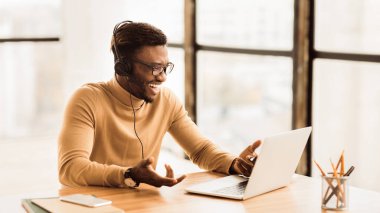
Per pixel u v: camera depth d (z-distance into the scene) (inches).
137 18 201.6
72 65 207.2
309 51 134.0
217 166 87.9
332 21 130.2
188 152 94.0
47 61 262.7
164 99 93.7
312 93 135.4
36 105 257.9
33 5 253.4
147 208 68.6
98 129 87.2
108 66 205.2
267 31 153.0
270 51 145.7
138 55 83.8
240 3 163.2
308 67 134.6
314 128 136.6
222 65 180.5
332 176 69.3
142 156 91.1
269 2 151.4
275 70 158.9
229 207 69.5
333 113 133.5
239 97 183.3
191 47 176.2
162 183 74.1
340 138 133.4
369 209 69.2
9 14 252.7
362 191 77.3
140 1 200.1
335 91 132.3
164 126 94.1
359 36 126.5
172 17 189.2
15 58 252.1
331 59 128.8
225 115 185.6
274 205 70.7
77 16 204.5
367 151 129.6
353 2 126.4
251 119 183.3
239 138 189.5
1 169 179.5
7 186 160.4
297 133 77.5
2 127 246.1
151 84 85.5
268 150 71.6
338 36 129.7
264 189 75.4
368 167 130.0
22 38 214.8
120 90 87.7
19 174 173.6
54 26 253.8
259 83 174.1
